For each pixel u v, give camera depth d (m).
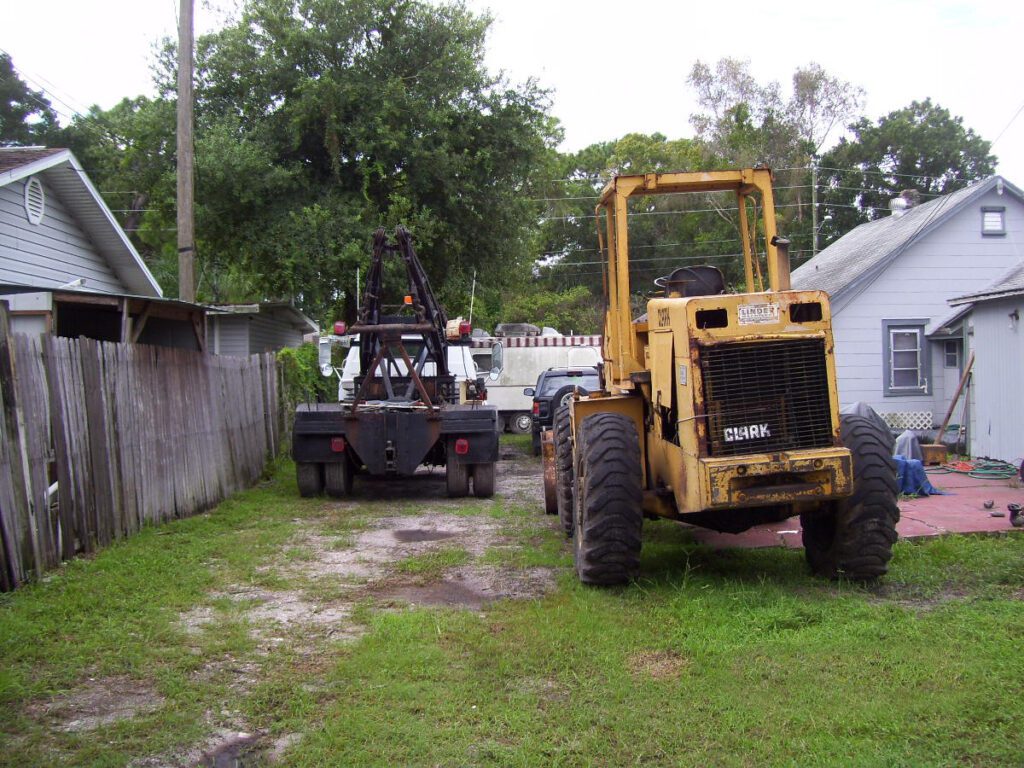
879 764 3.49
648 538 8.06
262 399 13.92
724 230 32.41
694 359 5.79
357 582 6.89
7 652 5.02
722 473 5.64
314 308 21.84
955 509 9.03
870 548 6.02
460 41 20.95
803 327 5.89
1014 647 4.76
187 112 12.49
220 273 29.03
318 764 3.70
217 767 3.72
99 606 5.98
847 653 4.78
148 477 8.80
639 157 37.91
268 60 19.84
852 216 38.22
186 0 12.45
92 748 3.85
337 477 11.46
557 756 3.70
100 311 12.30
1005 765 3.49
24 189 12.12
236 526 9.34
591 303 43.91
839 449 5.81
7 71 30.27
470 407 11.92
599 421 6.40
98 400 7.73
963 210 17.86
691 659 4.80
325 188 20.12
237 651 5.17
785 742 3.75
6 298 8.51
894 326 17.92
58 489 7.00
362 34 20.38
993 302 13.41
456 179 20.67
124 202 31.86
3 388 6.21
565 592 6.26
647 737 3.85
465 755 3.75
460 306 22.66
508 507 10.73
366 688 4.52
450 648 5.15
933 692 4.20
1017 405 12.83
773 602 5.71
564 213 43.72
